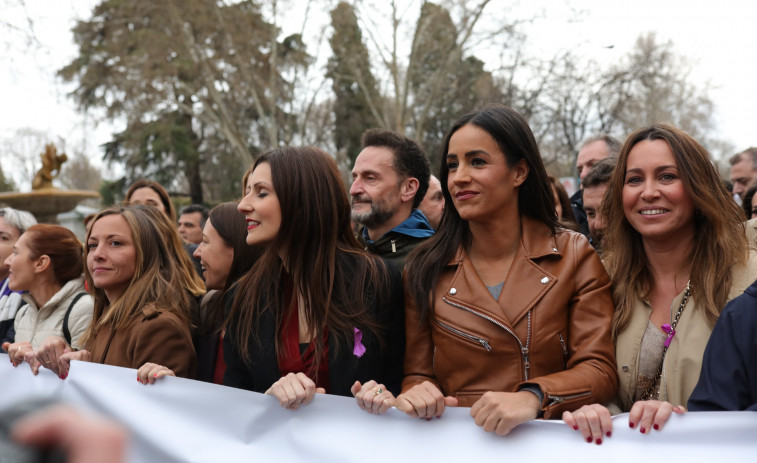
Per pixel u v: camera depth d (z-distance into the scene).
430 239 2.47
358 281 2.43
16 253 3.45
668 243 2.34
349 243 2.60
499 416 1.85
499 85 26.25
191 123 33.97
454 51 24.84
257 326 2.43
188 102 31.38
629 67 27.36
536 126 27.70
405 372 2.38
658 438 1.85
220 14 24.33
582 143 5.17
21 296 3.94
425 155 3.61
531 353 2.16
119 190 33.06
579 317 2.22
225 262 3.19
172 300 2.82
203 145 35.25
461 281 2.30
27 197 15.99
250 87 25.75
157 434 2.27
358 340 2.37
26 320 3.51
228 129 26.42
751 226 3.16
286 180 2.44
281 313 2.44
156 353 2.62
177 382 2.30
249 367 2.43
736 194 5.76
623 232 2.43
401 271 2.64
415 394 1.99
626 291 2.33
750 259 2.24
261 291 2.47
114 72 23.11
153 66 23.83
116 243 2.87
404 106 25.48
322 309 2.38
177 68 24.20
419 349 2.36
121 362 2.70
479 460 1.94
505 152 2.28
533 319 2.18
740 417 1.83
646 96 29.06
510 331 2.16
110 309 2.82
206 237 3.21
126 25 24.06
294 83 25.84
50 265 3.46
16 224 4.48
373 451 2.03
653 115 28.53
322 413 2.11
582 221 4.98
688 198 2.27
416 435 2.01
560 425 1.90
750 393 1.89
